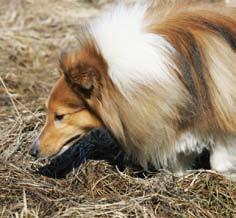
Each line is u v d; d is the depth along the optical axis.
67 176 6.18
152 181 5.90
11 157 6.48
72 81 5.30
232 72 5.34
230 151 5.86
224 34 5.36
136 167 6.23
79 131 5.72
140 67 5.07
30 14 10.56
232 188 5.87
